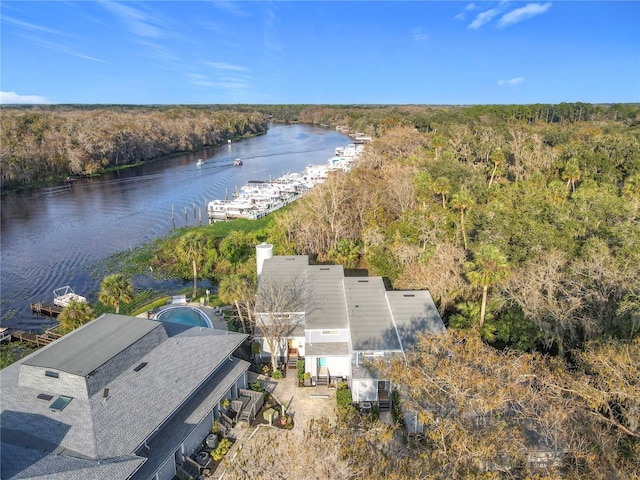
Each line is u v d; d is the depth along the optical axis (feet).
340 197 222.89
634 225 151.02
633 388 72.69
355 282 141.49
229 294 137.69
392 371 86.48
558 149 303.89
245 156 589.32
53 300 183.42
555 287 122.21
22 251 238.27
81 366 86.22
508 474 65.10
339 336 123.24
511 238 155.94
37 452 72.43
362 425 72.69
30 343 150.30
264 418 103.30
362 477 59.41
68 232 270.26
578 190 228.02
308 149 653.71
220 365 105.09
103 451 73.51
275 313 126.11
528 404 77.20
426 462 62.75
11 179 380.99
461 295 142.51
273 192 352.49
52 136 441.68
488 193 231.91
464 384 71.05
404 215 192.95
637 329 104.47
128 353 94.27
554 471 63.16
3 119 468.34
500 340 128.77
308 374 117.29
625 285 110.32
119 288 147.54
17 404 83.05
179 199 356.59
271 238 225.56
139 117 652.89
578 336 123.54
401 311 122.11
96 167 452.35
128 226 282.77
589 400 75.36
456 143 342.85
